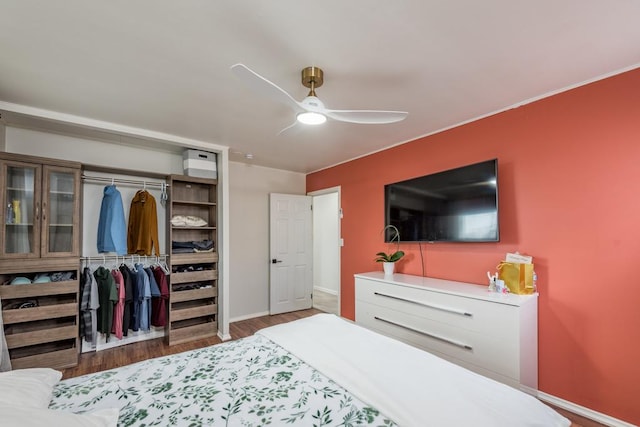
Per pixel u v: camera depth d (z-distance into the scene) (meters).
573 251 2.06
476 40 1.58
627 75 1.86
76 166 2.78
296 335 1.81
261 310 4.49
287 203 4.73
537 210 2.25
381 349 1.60
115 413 1.03
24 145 2.85
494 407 1.09
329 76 1.94
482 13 1.38
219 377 1.35
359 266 3.92
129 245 3.27
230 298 4.21
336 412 1.08
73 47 1.63
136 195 3.30
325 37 1.55
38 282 2.59
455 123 2.79
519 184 2.35
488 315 2.05
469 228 2.56
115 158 3.35
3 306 2.52
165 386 1.27
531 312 2.08
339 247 4.26
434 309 2.39
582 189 2.03
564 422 1.10
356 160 4.02
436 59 1.76
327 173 4.58
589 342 1.98
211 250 3.61
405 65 1.82
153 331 3.49
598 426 1.89
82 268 3.07
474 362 2.12
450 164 2.85
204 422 1.04
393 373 1.34
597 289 1.95
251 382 1.30
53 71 1.88
